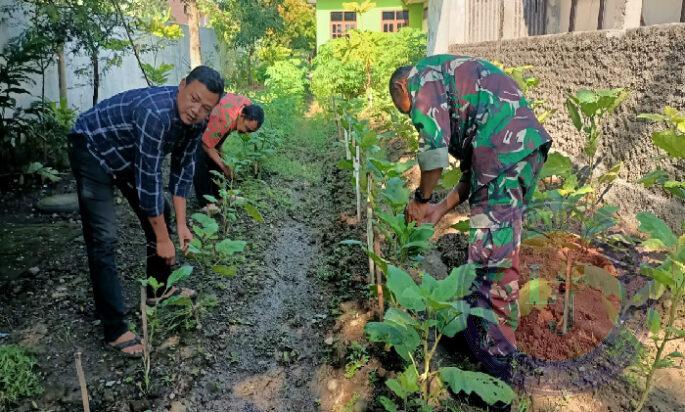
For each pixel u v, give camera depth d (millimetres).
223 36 20469
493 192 2875
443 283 2648
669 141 3254
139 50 8836
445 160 2867
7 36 7066
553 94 6277
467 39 9852
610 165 5113
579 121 4371
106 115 3186
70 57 8719
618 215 4707
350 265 4656
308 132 10062
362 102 9852
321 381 3328
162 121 3012
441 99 2865
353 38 12344
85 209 3271
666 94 4445
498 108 2820
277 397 3223
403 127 6750
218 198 6148
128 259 4703
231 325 3863
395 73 3117
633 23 5082
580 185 5238
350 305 4023
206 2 15773
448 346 3383
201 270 4539
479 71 2885
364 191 4988
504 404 2846
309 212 6230
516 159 2797
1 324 3703
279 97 11508
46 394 3080
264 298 4273
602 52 5297
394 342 2805
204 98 3002
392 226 3398
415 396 2977
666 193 4285
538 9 7875
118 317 3406
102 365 3328
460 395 2963
